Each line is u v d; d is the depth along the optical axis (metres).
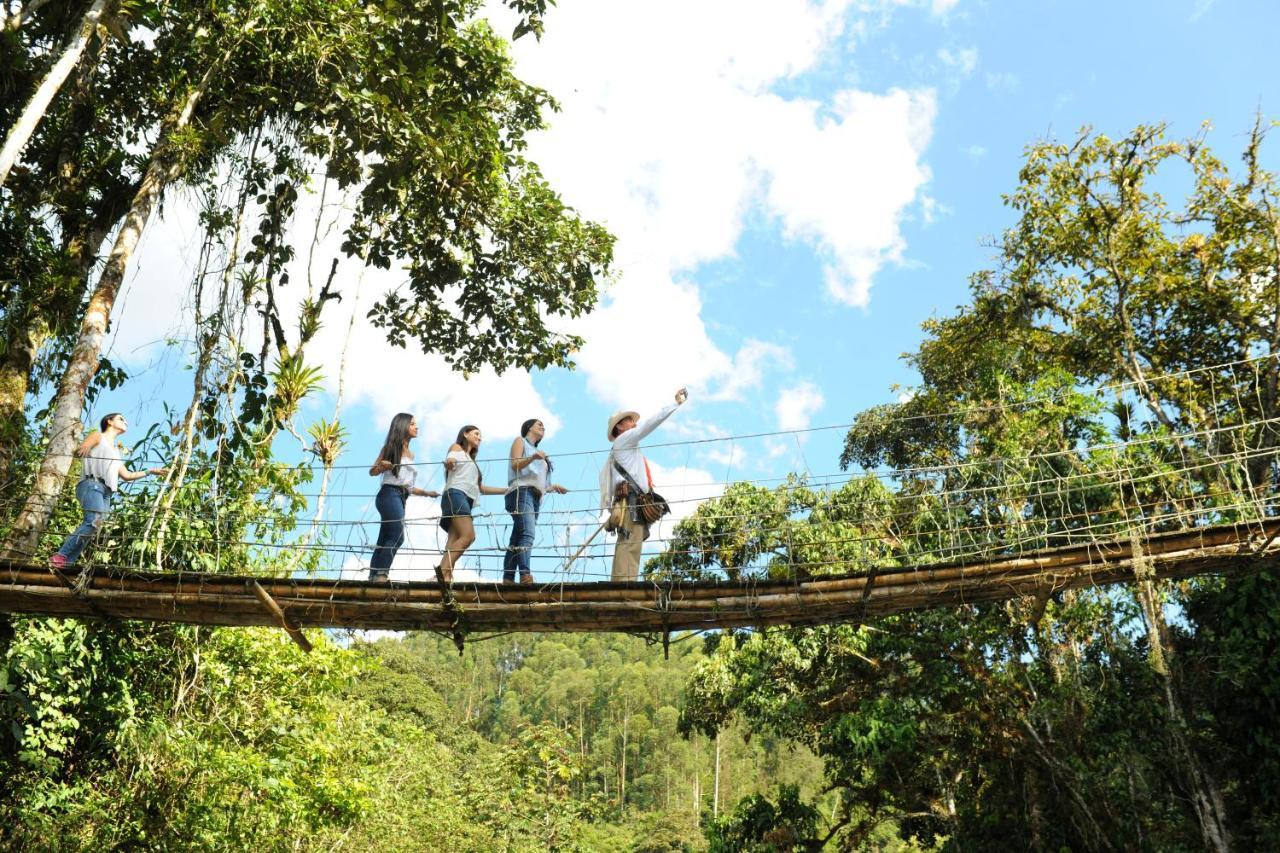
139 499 7.43
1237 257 12.81
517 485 6.76
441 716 40.44
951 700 11.48
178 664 8.93
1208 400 12.30
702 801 49.84
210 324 8.03
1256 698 8.95
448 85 9.43
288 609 6.13
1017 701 11.02
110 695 8.17
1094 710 10.32
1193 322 13.45
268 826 9.45
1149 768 9.59
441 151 8.84
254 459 8.22
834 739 12.91
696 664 15.70
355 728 14.01
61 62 7.84
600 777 56.00
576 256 11.62
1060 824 10.45
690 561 7.54
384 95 8.59
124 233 8.42
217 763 8.45
